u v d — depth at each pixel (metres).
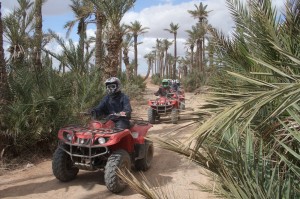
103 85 11.52
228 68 3.46
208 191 3.24
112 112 6.04
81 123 8.55
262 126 2.48
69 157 5.64
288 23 2.96
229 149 2.43
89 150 5.18
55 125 7.40
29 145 7.23
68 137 5.45
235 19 3.43
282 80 2.08
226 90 2.35
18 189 5.34
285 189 2.25
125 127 5.74
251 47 3.23
